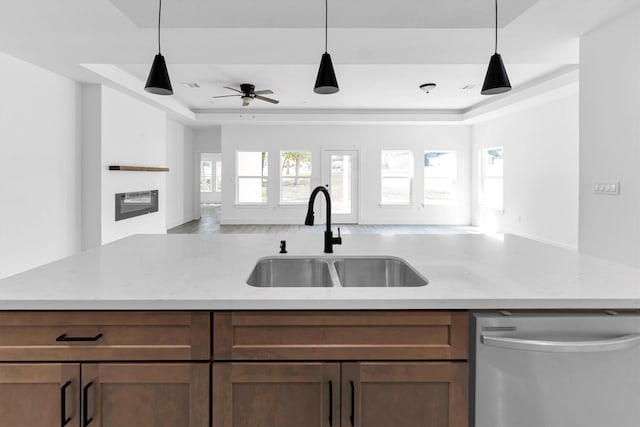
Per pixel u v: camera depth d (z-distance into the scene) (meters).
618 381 1.04
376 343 1.07
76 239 4.98
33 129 4.19
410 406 1.08
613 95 3.09
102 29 3.11
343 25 3.01
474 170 9.23
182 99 7.22
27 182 4.11
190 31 3.14
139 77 5.52
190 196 10.16
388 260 1.70
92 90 5.05
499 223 8.15
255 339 1.07
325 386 1.07
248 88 6.07
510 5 2.69
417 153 9.35
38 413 1.05
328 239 1.73
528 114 7.11
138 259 1.58
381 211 9.45
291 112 8.37
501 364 1.04
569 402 1.03
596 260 1.58
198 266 1.45
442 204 9.48
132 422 1.06
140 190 6.22
